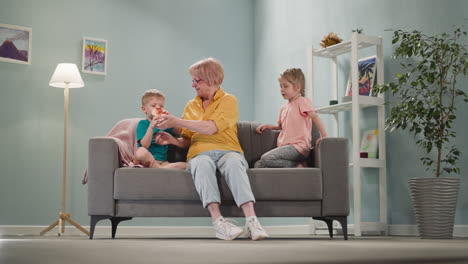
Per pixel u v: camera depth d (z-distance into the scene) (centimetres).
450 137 339
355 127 367
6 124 430
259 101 533
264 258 102
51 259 100
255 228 239
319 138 294
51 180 441
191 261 95
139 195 270
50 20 453
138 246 162
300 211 274
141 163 288
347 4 427
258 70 537
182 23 509
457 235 327
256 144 318
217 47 526
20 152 433
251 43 546
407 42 328
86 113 458
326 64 448
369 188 398
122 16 482
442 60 319
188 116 293
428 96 336
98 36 470
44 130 442
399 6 380
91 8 470
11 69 436
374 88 350
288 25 496
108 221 454
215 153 270
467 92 331
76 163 450
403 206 366
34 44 445
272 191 270
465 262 82
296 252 124
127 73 479
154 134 302
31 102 440
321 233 427
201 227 481
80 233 442
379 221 383
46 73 447
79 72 459
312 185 272
